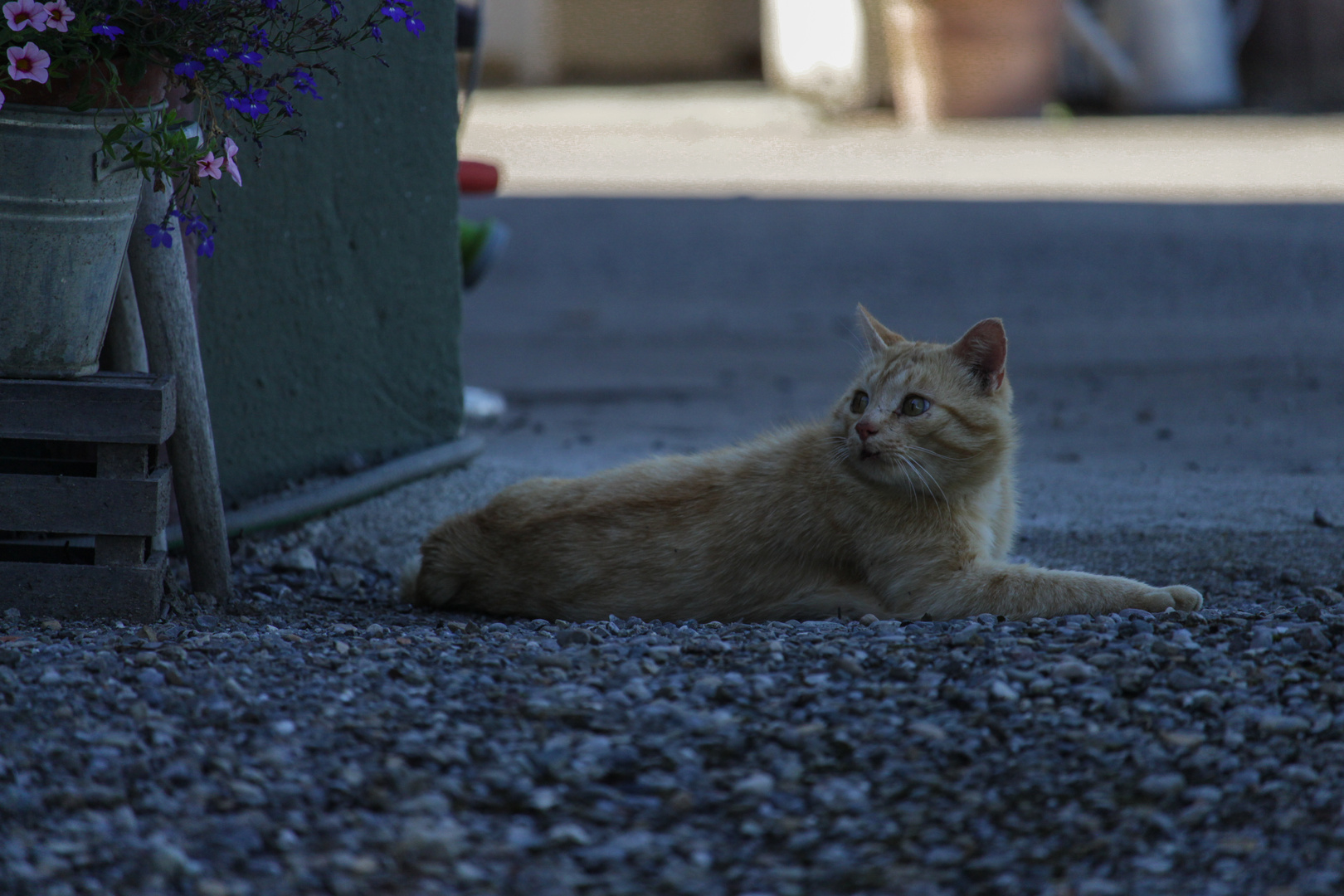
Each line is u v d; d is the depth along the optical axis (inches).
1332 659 185.3
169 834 146.6
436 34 302.2
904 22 1278.3
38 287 202.7
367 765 161.3
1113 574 272.1
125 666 183.2
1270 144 1122.7
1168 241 786.2
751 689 181.2
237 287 282.5
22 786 152.1
